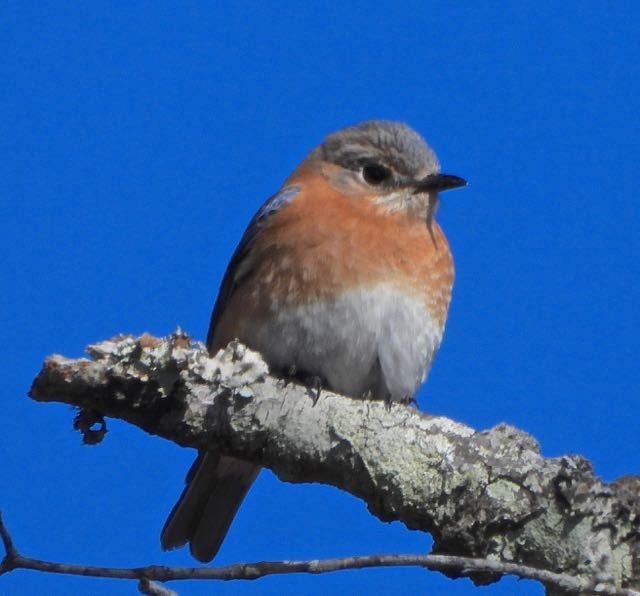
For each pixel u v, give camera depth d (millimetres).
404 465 10961
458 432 11133
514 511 10609
